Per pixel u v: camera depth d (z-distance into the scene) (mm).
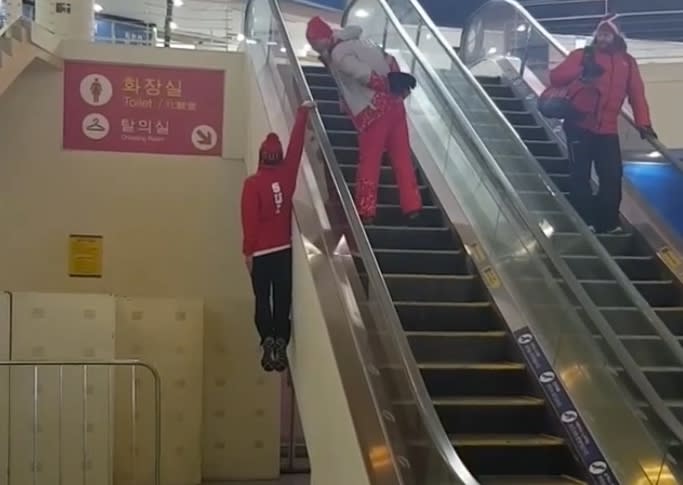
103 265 8266
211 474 8102
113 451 7273
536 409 4316
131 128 8289
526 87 7777
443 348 4668
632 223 5918
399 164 5367
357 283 4582
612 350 4020
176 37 13742
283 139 5969
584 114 5695
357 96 5340
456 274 5359
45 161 8195
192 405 7770
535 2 13016
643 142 6008
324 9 13867
